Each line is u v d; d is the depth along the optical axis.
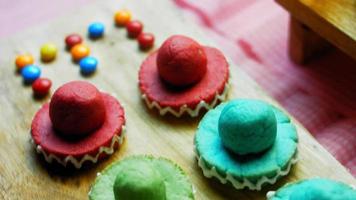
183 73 0.52
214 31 0.65
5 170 0.52
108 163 0.51
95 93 0.50
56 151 0.50
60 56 0.58
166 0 0.61
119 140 0.52
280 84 0.60
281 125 0.50
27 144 0.53
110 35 0.59
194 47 0.52
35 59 0.58
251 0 0.66
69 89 0.50
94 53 0.58
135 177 0.45
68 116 0.50
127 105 0.54
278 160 0.48
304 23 0.56
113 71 0.57
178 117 0.53
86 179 0.51
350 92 0.59
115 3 0.61
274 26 0.64
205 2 0.67
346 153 0.55
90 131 0.51
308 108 0.58
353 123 0.57
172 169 0.49
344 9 0.53
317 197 0.43
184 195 0.48
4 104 0.55
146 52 0.58
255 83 0.55
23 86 0.56
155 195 0.45
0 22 0.68
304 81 0.60
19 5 0.69
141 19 0.60
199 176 0.50
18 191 0.50
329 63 0.61
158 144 0.52
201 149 0.50
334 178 0.49
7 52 0.59
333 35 0.53
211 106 0.53
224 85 0.53
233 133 0.48
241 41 0.64
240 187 0.49
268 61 0.62
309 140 0.51
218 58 0.54
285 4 0.56
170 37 0.54
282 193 0.46
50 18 0.68
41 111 0.53
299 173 0.49
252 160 0.49
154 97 0.53
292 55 0.61
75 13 0.61
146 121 0.53
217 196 0.49
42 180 0.51
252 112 0.47
